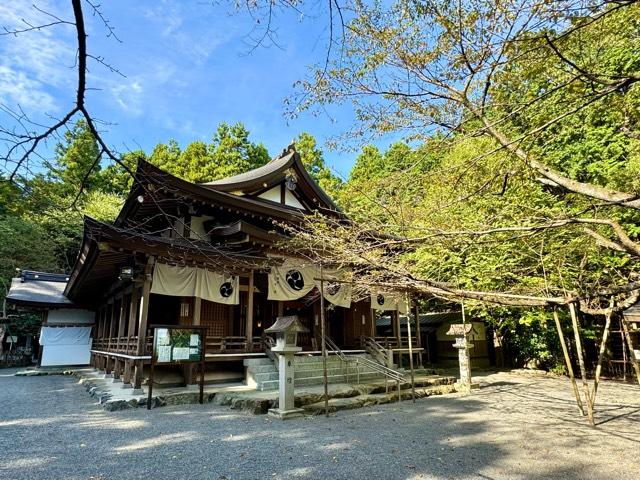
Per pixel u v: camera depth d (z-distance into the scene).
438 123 4.25
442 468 4.44
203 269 10.41
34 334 22.61
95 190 23.45
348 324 15.01
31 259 22.41
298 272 12.05
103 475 4.20
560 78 4.08
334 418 7.27
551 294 6.88
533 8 3.16
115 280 12.78
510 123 4.52
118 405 7.84
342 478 4.11
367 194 5.23
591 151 11.69
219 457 4.81
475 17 3.51
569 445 5.42
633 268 9.59
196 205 11.87
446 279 11.88
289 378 7.47
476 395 10.30
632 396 10.00
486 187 5.11
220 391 9.21
